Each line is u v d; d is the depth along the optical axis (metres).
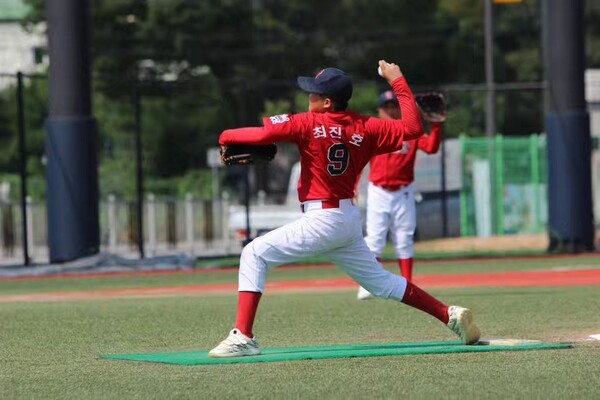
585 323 30.69
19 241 83.00
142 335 29.36
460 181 86.06
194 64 136.88
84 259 63.88
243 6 138.50
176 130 134.50
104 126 129.38
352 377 21.02
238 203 94.31
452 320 25.08
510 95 133.50
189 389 19.95
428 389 19.67
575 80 69.44
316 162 23.69
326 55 143.00
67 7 63.62
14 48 144.12
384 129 24.03
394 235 38.31
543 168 86.81
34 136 131.25
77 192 63.97
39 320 33.53
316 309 35.69
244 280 24.05
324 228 23.84
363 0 145.25
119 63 134.00
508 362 22.70
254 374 21.53
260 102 128.62
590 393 19.20
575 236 69.94
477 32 143.25
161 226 83.44
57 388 20.62
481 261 65.81
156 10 134.50
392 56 145.50
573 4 69.19
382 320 32.16
